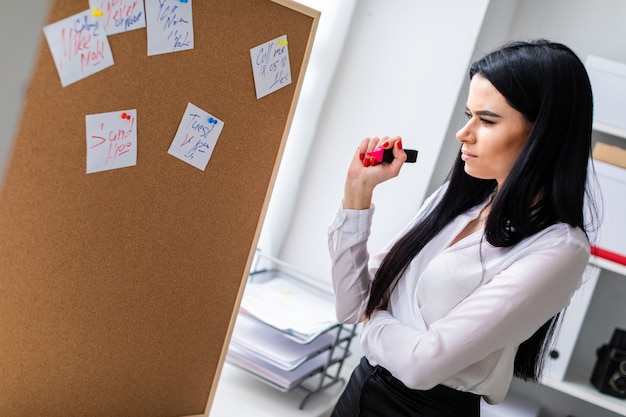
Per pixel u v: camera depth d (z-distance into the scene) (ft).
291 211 7.20
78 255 3.49
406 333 3.93
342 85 7.02
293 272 7.23
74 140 3.29
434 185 7.13
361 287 4.57
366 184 4.43
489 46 7.07
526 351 4.39
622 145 7.06
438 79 6.65
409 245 4.41
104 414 3.92
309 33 4.11
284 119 4.17
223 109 3.82
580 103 3.76
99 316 3.68
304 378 5.92
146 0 3.33
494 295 3.66
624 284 7.17
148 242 3.76
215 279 4.18
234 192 4.07
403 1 6.76
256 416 5.40
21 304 3.36
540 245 3.76
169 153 3.67
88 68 3.23
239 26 3.74
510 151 3.86
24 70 2.47
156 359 4.07
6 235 3.21
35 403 3.59
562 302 3.75
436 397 4.07
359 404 4.31
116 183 3.51
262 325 5.98
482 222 4.26
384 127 6.86
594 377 6.84
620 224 6.40
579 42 7.24
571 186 3.78
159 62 3.47
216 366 4.43
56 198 3.32
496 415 6.63
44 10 2.46
